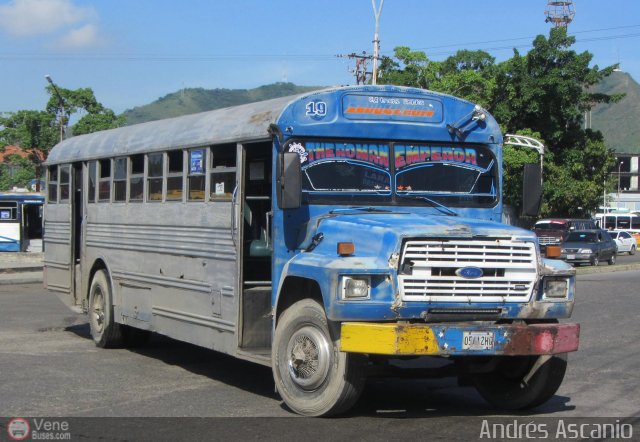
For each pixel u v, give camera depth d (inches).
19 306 675.4
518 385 307.6
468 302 273.0
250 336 329.7
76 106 2047.2
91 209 478.0
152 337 504.1
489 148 340.2
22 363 406.9
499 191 339.3
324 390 282.0
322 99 314.7
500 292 277.1
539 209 335.3
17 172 2368.4
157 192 400.5
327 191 311.7
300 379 289.7
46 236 544.1
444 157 331.0
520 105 1592.0
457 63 1632.6
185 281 370.6
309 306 288.5
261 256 339.0
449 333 265.4
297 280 300.2
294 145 309.3
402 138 325.1
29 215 1504.7
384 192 319.3
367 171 318.7
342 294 266.7
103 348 458.6
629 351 458.9
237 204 329.4
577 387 358.6
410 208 321.4
